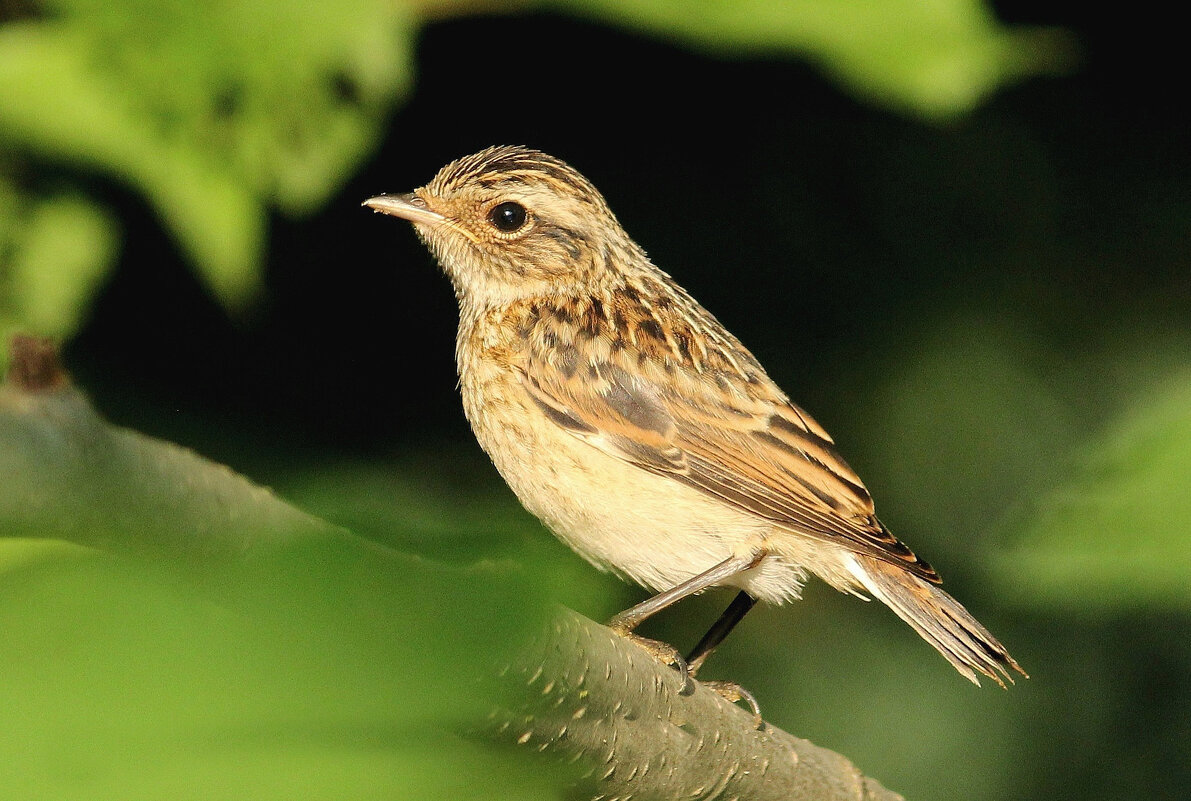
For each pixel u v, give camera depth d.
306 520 3.91
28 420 3.42
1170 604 4.73
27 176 10.13
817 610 14.90
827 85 15.10
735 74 15.11
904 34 10.12
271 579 2.87
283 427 13.52
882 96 10.61
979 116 15.21
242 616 2.63
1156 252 15.43
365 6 8.85
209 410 13.28
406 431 13.93
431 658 3.01
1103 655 14.64
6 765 2.33
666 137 15.06
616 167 14.91
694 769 7.43
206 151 8.99
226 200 9.02
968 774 14.38
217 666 2.52
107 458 3.54
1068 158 15.48
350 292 14.18
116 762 2.38
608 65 15.01
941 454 14.93
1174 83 15.74
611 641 6.63
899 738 14.43
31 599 2.47
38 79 8.66
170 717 2.43
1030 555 4.88
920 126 15.13
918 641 14.76
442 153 14.45
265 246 13.24
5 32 8.80
